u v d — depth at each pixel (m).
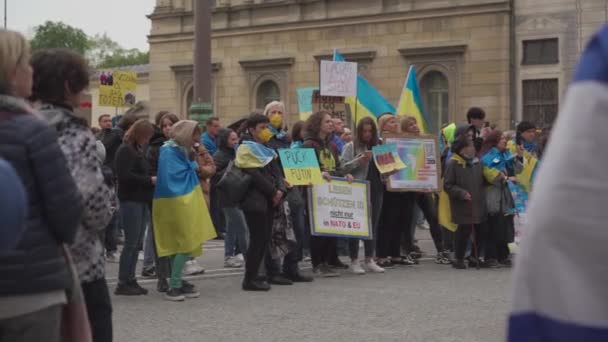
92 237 5.54
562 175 2.30
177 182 10.59
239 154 11.38
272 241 12.09
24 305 3.84
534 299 2.34
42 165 3.91
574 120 2.31
